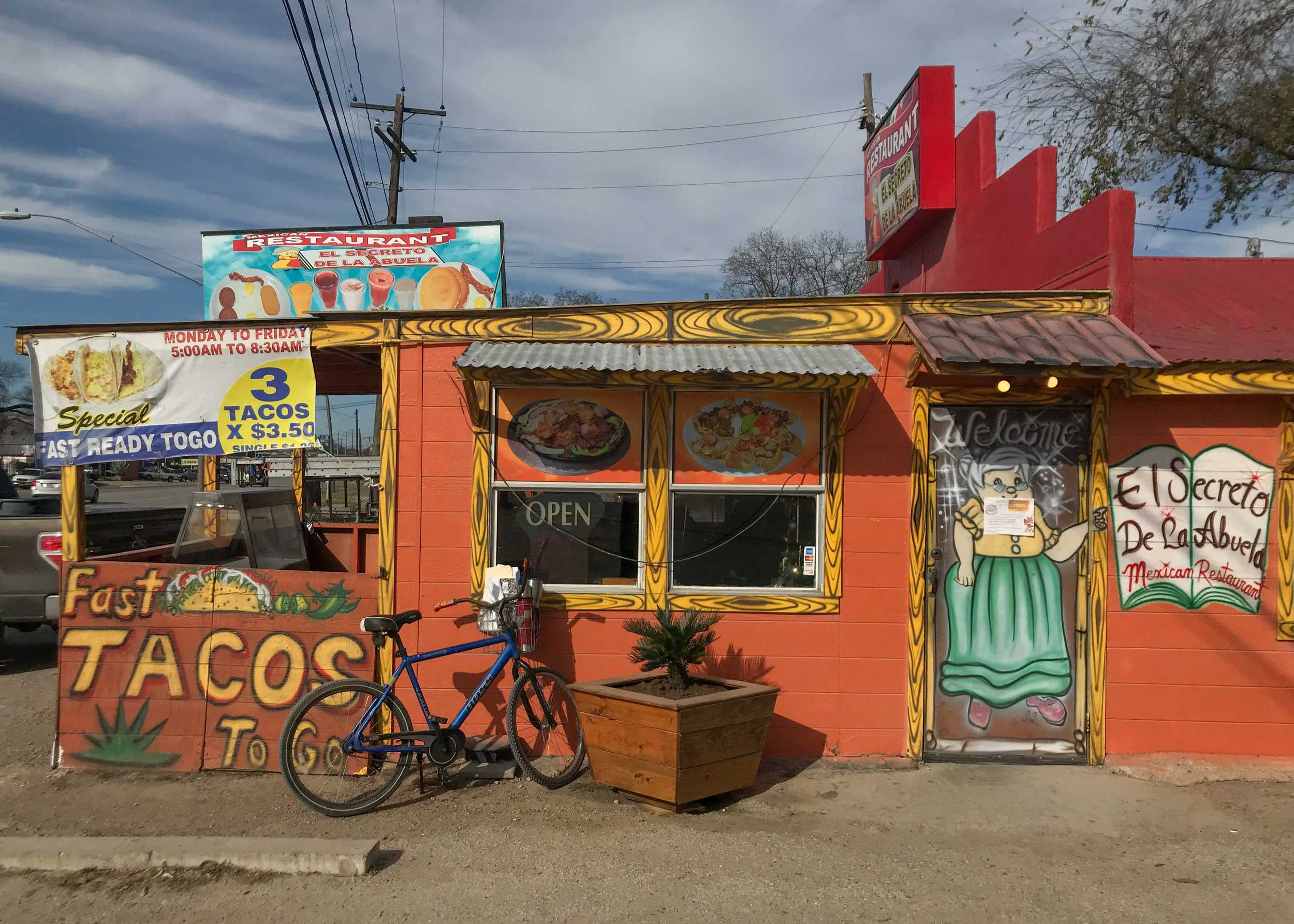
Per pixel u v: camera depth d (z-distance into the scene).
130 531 8.87
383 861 4.30
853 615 5.66
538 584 5.46
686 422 5.72
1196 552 5.66
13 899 3.93
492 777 5.38
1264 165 11.92
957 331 5.35
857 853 4.37
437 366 5.73
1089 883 4.06
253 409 5.79
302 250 10.50
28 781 5.40
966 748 5.65
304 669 5.58
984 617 5.70
